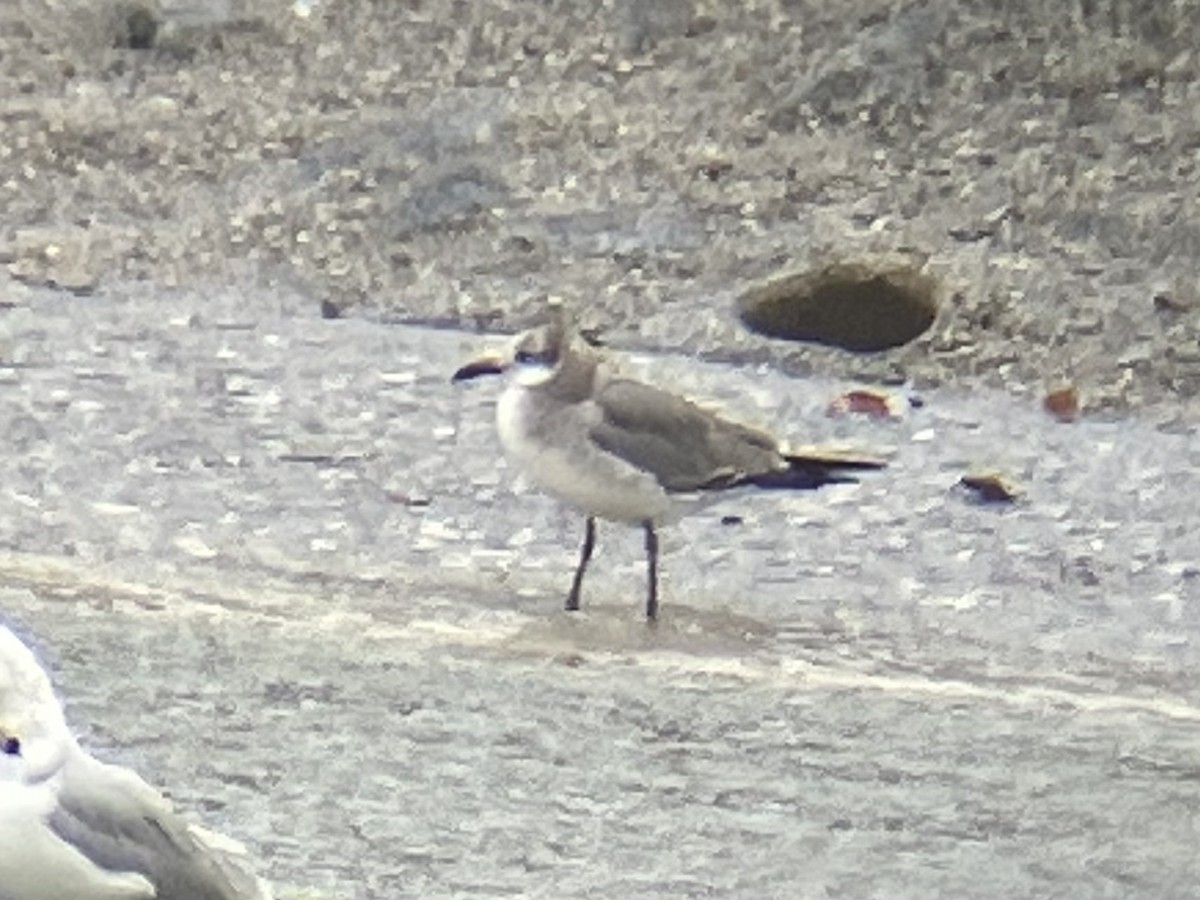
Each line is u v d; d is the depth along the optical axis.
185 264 15.97
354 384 13.80
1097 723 9.45
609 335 15.12
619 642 10.02
